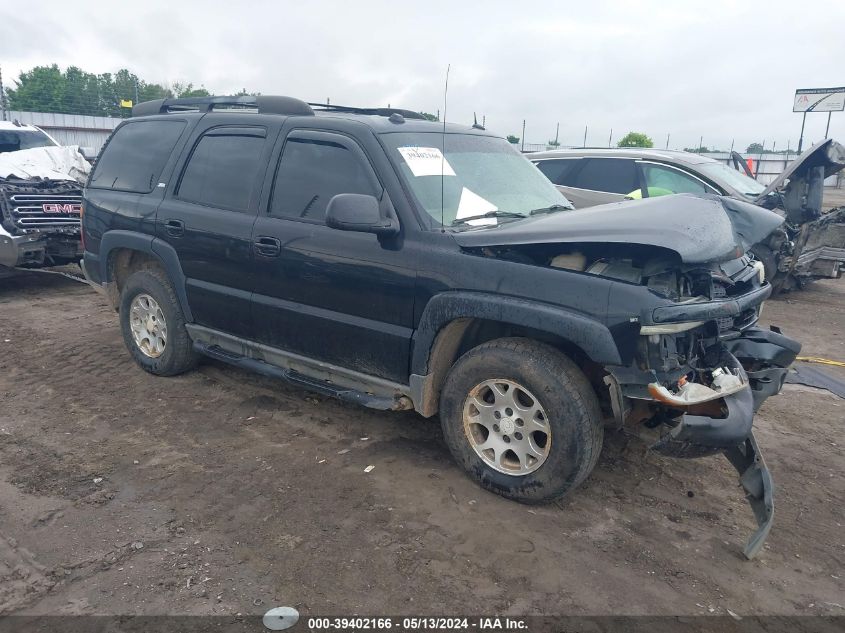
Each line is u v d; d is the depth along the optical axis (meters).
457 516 3.38
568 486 3.30
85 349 5.98
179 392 4.99
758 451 3.21
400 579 2.89
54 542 3.12
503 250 3.40
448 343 3.69
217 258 4.50
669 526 3.37
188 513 3.38
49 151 9.35
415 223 3.62
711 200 3.60
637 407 3.35
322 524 3.29
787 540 3.28
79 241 8.27
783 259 8.34
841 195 29.00
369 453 4.06
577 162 8.40
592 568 3.01
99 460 3.92
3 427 4.35
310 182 4.08
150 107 5.50
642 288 3.02
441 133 4.29
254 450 4.09
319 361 4.16
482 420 3.57
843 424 4.68
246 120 4.54
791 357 3.87
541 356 3.30
